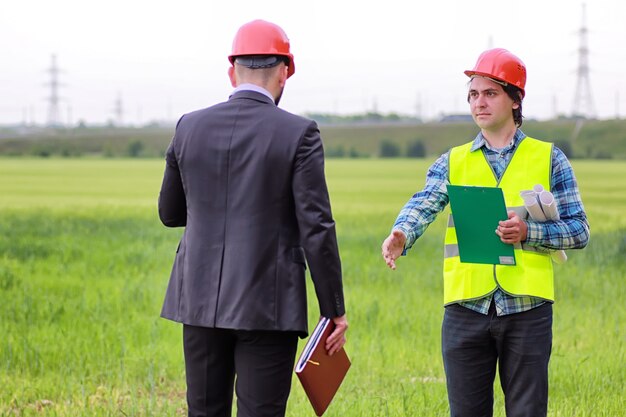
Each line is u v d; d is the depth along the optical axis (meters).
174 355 8.58
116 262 14.88
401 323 10.25
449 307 5.23
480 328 5.11
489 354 5.20
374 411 6.73
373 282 13.48
